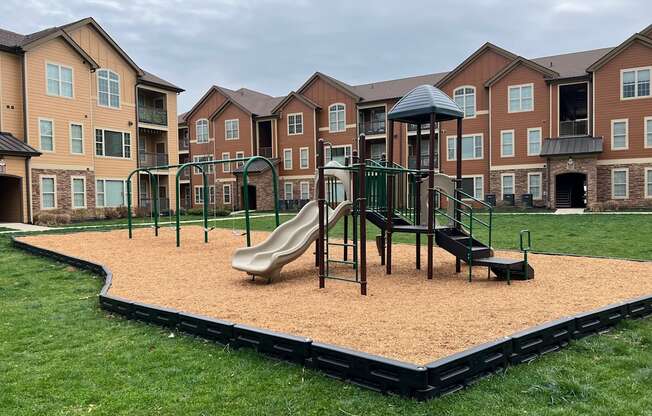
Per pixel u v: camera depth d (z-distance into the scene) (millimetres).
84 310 6797
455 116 9445
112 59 28016
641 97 27344
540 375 4148
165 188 33438
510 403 3664
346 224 10180
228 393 3939
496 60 31812
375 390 3930
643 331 5398
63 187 24719
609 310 5543
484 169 32312
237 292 7543
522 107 30703
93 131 26469
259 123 42781
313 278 8695
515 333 4586
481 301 6590
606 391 3850
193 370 4449
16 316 6488
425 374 3715
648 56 27094
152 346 5156
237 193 42281
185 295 7336
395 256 11250
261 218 27984
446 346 4645
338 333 5141
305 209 10250
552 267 9250
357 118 37656
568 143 28734
